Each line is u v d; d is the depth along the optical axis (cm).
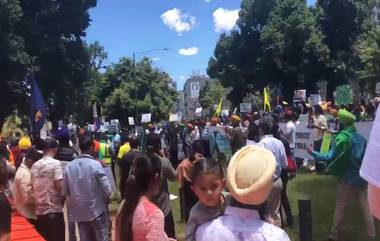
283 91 5319
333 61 5056
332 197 1191
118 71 7844
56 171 765
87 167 723
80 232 733
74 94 4659
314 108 1641
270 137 841
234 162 285
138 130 3862
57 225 770
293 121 1792
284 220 977
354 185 784
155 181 405
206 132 2086
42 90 4306
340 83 5116
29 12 4347
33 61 4047
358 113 1788
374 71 3891
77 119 6078
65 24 4362
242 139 1126
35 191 770
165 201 732
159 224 389
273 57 5188
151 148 755
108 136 2347
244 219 285
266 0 5559
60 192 773
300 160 1741
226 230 282
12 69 3934
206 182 343
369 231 783
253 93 5709
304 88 5203
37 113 1716
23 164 791
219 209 359
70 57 4450
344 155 781
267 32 5197
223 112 3262
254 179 274
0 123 4156
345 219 880
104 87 7838
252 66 5684
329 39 5225
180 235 963
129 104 7594
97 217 723
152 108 7656
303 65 5031
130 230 391
